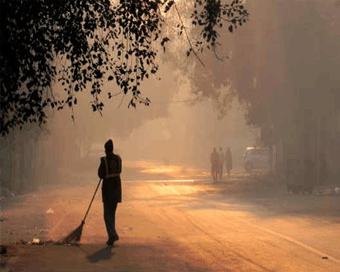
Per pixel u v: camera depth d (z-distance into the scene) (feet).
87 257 73.92
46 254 75.10
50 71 67.31
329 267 68.23
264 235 96.43
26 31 65.51
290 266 68.95
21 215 134.41
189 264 70.03
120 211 142.00
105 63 66.90
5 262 68.44
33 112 67.77
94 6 64.90
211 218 125.18
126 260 72.23
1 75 66.69
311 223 112.37
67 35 65.26
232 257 75.10
